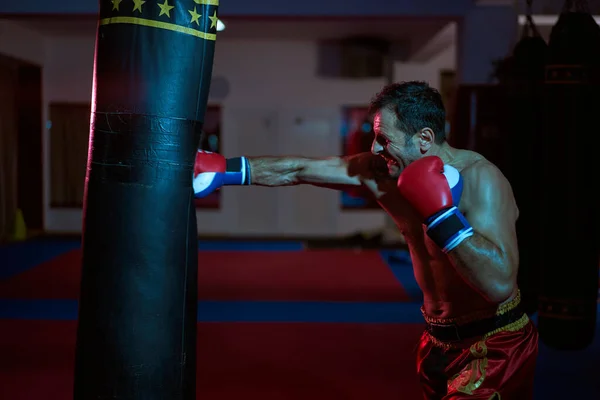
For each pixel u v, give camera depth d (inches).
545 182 150.1
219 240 366.6
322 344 159.9
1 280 245.9
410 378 132.6
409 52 364.5
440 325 69.9
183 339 58.7
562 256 148.6
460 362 68.1
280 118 388.8
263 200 394.9
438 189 57.6
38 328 174.4
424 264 69.9
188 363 59.4
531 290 159.2
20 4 232.8
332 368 139.4
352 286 239.6
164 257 56.9
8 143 361.7
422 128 63.8
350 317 191.0
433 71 384.5
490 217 62.1
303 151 390.9
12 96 366.6
